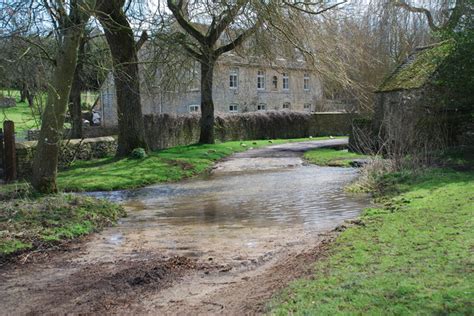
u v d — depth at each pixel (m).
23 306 5.67
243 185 16.11
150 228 9.93
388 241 6.60
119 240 8.93
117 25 16.89
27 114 18.25
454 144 16.97
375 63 28.39
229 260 7.25
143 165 20.31
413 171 13.28
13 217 9.30
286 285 5.32
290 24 19.22
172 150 27.83
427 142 15.56
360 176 15.23
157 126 30.83
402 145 14.41
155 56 20.34
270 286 5.55
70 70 11.83
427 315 3.94
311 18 20.50
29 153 16.84
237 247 8.05
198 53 24.77
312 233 8.73
